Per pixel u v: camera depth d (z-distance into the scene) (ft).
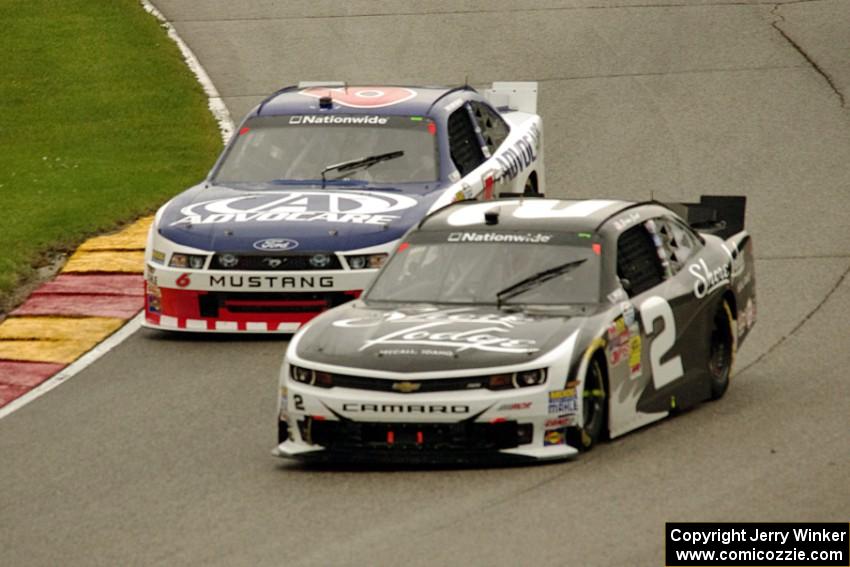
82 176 233.96
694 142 246.27
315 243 161.17
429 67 292.81
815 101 265.34
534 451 113.09
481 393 111.96
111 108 277.03
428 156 176.45
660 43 303.07
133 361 156.76
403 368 112.98
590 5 331.98
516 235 128.67
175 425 134.00
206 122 267.59
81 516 109.91
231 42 315.78
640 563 93.71
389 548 98.32
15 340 165.07
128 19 333.01
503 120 198.90
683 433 124.36
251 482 115.65
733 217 155.63
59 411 140.97
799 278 182.09
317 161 177.37
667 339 128.36
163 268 163.94
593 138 250.78
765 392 138.82
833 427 125.18
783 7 326.65
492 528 101.24
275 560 97.35
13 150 253.24
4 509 112.98
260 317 162.30
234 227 164.04
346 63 297.74
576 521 102.01
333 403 113.70
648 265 130.21
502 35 312.71
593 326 118.21
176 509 110.01
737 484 109.70
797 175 228.43
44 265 191.93
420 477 113.91
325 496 110.63
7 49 314.35
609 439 120.57
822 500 105.60
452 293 125.08
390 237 161.79
